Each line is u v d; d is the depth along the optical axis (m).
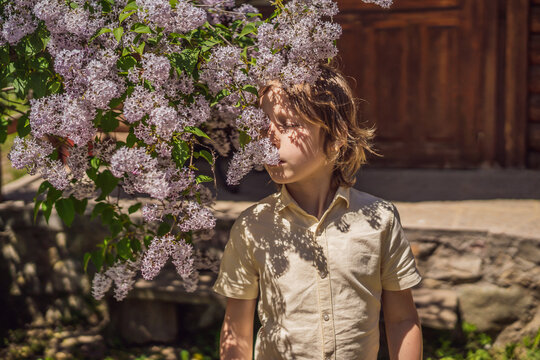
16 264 3.79
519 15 4.68
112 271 1.81
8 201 3.78
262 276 1.61
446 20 4.84
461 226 3.46
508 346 3.38
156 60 1.35
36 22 1.47
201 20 1.39
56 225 3.68
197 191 1.58
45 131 1.39
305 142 1.51
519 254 3.35
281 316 1.59
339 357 1.56
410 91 4.99
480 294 3.44
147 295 3.44
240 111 1.54
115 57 1.41
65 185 1.48
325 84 1.56
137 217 2.95
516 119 4.84
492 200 4.08
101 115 1.44
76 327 3.76
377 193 4.33
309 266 1.58
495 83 4.84
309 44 1.39
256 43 1.61
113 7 1.51
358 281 1.57
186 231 1.57
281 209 1.62
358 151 1.67
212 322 3.62
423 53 4.92
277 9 1.52
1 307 3.85
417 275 1.64
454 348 3.46
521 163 4.90
